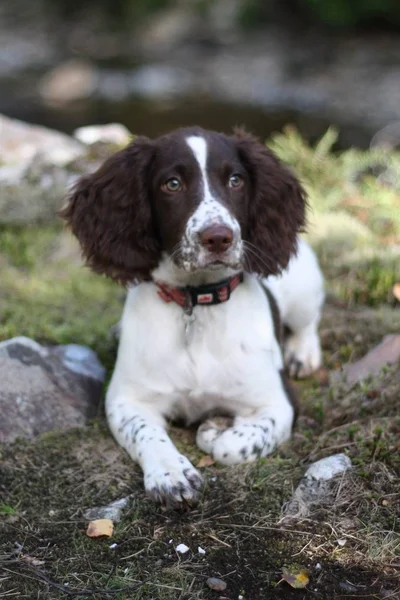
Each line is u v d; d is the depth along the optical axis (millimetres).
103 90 4473
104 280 1686
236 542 1090
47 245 1800
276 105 4086
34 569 1060
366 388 1300
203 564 1063
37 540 1099
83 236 1256
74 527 1115
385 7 5059
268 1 5566
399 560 1064
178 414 1273
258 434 1199
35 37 5941
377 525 1104
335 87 4402
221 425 1248
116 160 1229
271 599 1024
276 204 1248
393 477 1160
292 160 2111
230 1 5887
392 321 1514
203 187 1164
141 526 1113
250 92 4402
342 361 1441
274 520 1118
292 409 1256
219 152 1183
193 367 1222
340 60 4859
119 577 1046
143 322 1233
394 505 1130
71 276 1695
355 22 5195
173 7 6004
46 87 4547
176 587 1034
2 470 1194
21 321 1527
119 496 1159
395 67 4633
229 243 1124
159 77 4797
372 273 1652
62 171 1895
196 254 1133
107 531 1099
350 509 1127
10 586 1039
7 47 5711
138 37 5828
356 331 1499
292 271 1390
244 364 1227
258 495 1152
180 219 1163
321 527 1106
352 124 3619
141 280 1230
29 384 1272
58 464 1207
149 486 1140
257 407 1248
